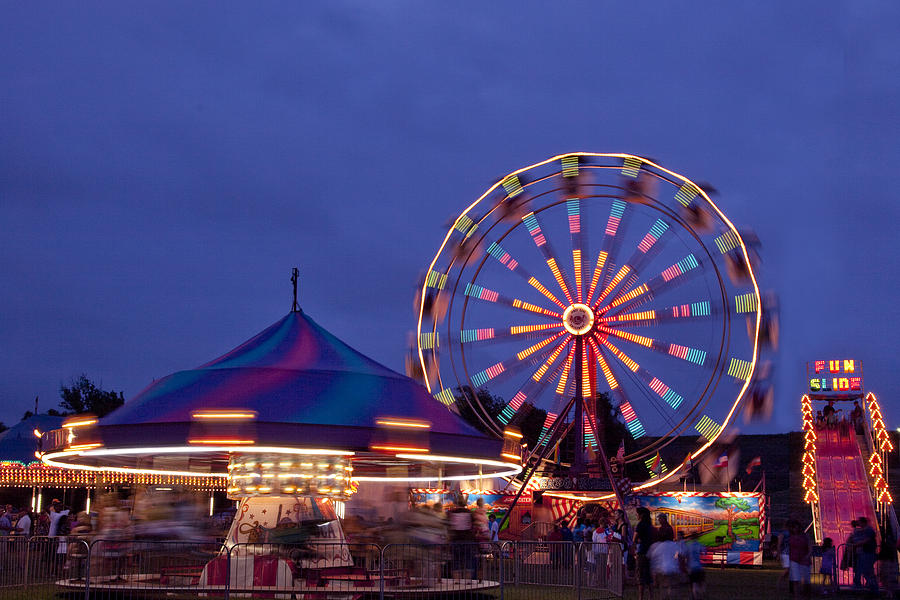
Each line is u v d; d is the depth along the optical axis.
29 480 37.94
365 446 19.34
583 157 37.28
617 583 21.42
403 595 18.53
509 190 38.41
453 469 26.20
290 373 20.50
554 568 21.08
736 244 35.09
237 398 19.48
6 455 42.25
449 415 21.64
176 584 19.94
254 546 19.53
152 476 38.03
